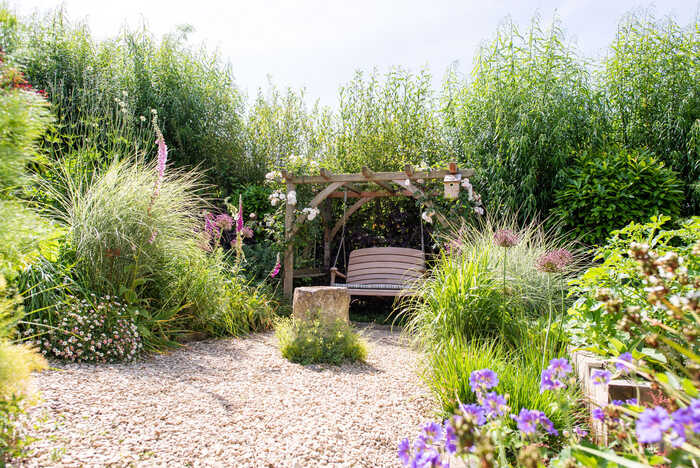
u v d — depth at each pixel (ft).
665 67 21.01
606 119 21.48
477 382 4.93
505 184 20.93
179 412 8.05
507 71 22.02
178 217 14.78
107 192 13.15
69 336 10.73
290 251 21.25
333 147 27.73
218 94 27.07
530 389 7.16
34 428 6.15
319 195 21.84
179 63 25.90
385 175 20.92
